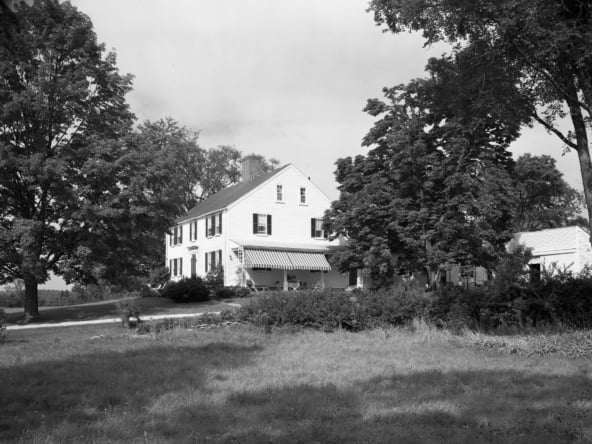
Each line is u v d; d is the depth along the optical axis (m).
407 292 19.34
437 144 33.19
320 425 6.82
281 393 8.71
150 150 29.92
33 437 6.45
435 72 16.80
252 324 18.89
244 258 41.31
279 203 45.78
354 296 19.86
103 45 29.58
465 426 6.84
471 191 31.03
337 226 36.31
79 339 17.77
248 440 6.24
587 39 12.48
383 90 34.03
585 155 14.29
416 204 33.66
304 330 18.09
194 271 49.19
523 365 11.39
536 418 7.14
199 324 19.22
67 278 28.53
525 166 56.66
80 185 27.36
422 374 10.29
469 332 15.73
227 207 43.50
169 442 6.20
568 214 62.66
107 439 6.36
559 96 16.06
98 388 9.31
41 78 26.19
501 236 33.31
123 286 30.31
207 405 8.00
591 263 33.31
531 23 12.52
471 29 14.20
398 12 14.61
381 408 7.78
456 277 42.38
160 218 30.19
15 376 10.41
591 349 12.62
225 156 70.62
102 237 27.73
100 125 29.47
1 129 27.30
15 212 28.81
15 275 29.23
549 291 17.36
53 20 27.95
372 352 13.53
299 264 42.56
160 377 10.23
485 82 15.25
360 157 37.44
